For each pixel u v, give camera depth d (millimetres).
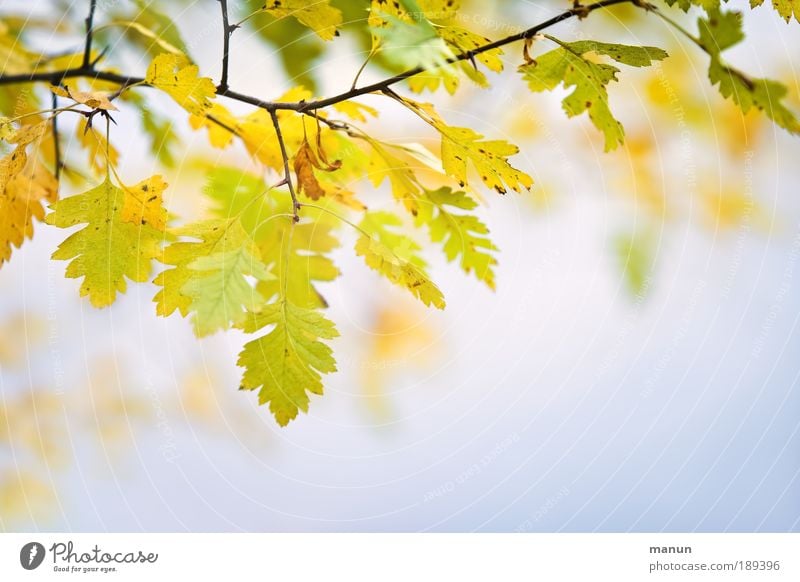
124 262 1102
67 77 1168
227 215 1202
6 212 1135
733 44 1110
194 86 1105
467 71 1125
